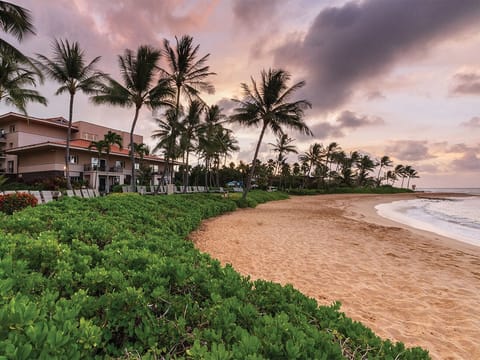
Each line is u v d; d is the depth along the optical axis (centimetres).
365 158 7438
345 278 500
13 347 88
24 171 3061
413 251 730
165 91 1938
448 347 295
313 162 5828
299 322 163
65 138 3338
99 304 145
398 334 319
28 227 371
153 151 2405
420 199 5275
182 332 140
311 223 1210
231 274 234
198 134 2583
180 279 195
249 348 115
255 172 6094
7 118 2928
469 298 425
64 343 101
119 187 2631
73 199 729
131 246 305
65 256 227
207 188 4109
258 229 980
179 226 742
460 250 789
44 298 138
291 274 511
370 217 1669
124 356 127
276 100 1994
